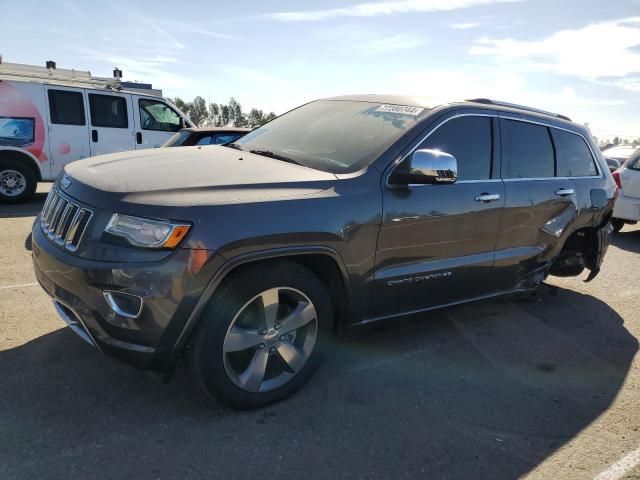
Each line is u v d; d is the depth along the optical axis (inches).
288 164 128.5
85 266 97.2
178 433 104.7
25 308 159.8
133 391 117.5
